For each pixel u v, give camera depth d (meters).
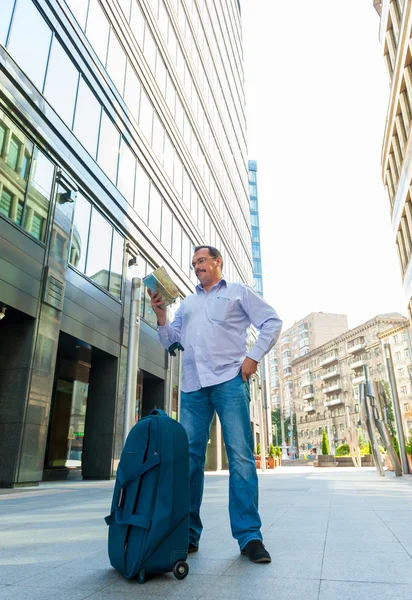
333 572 2.12
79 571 2.20
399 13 20.61
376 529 3.41
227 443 2.64
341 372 82.00
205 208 26.56
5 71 9.31
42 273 10.20
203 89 28.42
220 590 1.86
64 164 11.47
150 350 16.20
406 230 23.09
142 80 17.50
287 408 104.00
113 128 14.63
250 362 2.68
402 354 65.56
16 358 9.52
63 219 11.13
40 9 10.84
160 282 2.90
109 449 12.70
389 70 22.81
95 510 5.04
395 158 23.80
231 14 45.22
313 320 104.06
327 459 37.00
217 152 31.39
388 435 13.58
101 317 12.88
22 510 5.08
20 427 9.04
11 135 9.58
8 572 2.19
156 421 2.22
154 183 18.06
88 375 15.04
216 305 2.91
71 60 12.22
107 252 13.72
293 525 3.70
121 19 15.84
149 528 2.00
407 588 1.84
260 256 78.88
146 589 1.89
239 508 2.53
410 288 23.45
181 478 2.14
